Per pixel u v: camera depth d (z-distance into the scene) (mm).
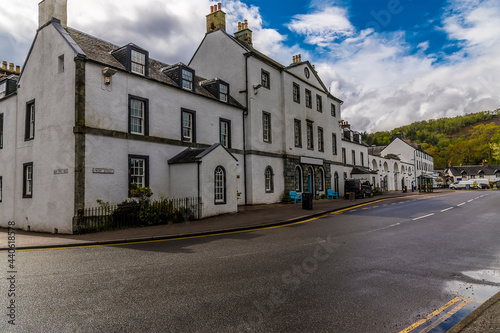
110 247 8852
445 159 100312
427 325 3709
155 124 15430
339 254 7316
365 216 15055
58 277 5750
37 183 14039
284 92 24750
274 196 22953
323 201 25594
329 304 4344
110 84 13531
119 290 4980
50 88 13766
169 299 4562
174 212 13781
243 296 4660
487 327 3520
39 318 3945
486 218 13562
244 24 26703
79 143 12188
